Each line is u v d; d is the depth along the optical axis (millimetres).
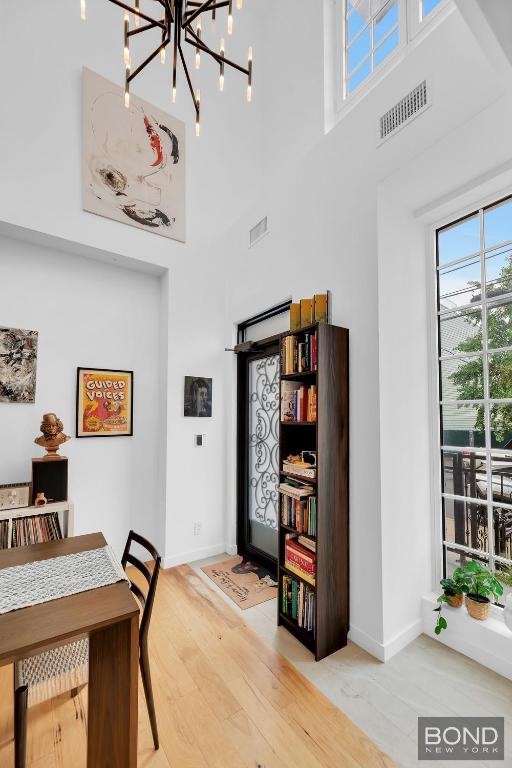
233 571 3070
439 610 2053
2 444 2686
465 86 1690
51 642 1051
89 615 1174
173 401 3273
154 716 1439
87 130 2938
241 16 4117
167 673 1854
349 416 2193
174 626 2260
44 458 2539
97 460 3090
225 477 3562
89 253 3037
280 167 3793
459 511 2199
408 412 2178
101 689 1239
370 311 2096
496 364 2049
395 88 2014
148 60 1555
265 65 4172
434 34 1822
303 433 2480
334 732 1517
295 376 2285
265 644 2088
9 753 1427
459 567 2109
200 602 2559
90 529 3045
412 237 2295
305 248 2629
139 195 3186
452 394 2250
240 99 4035
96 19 3057
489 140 1705
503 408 2023
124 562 1749
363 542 2062
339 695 1708
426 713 1607
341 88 3193
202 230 3574
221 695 1710
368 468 2051
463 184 2037
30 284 2850
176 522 3227
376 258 2070
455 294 2242
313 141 3355
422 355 2307
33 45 2748
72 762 1386
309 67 3436
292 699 1687
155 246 3262
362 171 2189
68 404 2969
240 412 3604
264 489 3314
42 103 2754
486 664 1876
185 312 3404
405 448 2141
